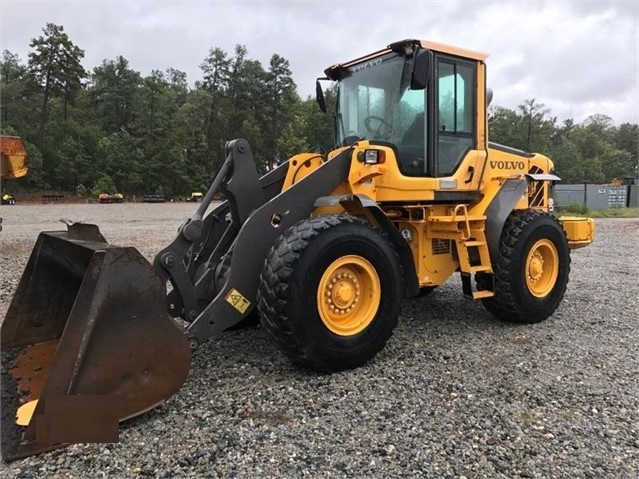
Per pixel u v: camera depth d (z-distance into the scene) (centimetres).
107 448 261
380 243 379
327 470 246
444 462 254
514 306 484
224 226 443
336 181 400
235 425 286
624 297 623
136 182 6150
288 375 359
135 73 7762
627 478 242
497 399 325
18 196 5253
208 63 7256
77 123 6738
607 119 9919
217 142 6975
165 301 292
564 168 7200
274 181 450
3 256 978
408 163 448
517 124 6756
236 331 462
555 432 284
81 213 2611
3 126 6006
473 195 481
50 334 382
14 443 257
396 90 448
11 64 7669
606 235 1463
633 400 326
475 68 475
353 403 316
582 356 408
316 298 345
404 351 415
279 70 7269
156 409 303
